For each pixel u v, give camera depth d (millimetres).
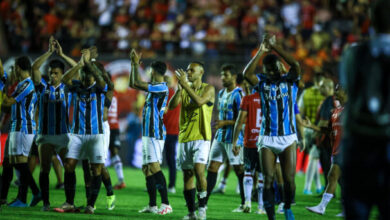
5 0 70438
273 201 22172
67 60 28297
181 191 39406
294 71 22172
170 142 38438
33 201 29016
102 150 26766
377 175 12914
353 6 73812
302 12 74812
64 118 27875
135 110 58000
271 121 22328
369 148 12914
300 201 35062
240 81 32062
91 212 26891
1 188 29250
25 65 28031
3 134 52219
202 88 25094
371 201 13172
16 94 27672
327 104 33000
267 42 22062
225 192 39688
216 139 28984
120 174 40062
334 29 69562
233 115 28969
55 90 27750
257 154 27891
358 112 12984
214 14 75250
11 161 28469
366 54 12984
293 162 22234
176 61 58781
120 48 64438
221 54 65062
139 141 57812
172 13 74250
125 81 58250
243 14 73250
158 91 26625
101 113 26875
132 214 27203
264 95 22531
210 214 28109
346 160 13242
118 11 74375
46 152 27578
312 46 67500
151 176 27719
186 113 25109
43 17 70375
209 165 28797
